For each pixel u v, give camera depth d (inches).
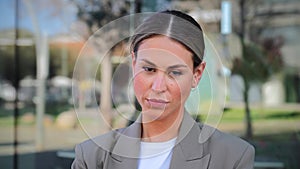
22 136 168.2
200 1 146.6
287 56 167.3
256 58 159.6
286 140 148.3
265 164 141.3
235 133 143.3
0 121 177.5
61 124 160.1
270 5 167.6
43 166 154.1
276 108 156.9
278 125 151.3
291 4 168.1
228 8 153.9
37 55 187.0
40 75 185.5
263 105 155.6
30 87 187.5
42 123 171.3
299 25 166.2
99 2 152.4
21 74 187.9
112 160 30.9
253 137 147.1
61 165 149.7
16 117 178.7
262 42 164.6
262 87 157.6
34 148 161.5
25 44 186.4
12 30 182.1
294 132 150.3
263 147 144.6
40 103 182.2
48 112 176.6
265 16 167.2
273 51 165.0
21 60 188.5
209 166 29.7
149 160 30.1
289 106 159.0
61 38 176.7
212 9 150.5
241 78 154.2
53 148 156.0
